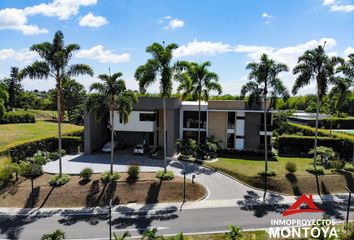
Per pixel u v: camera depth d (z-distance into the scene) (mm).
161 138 39250
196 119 39219
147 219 20188
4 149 27797
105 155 34969
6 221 19844
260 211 21531
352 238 16625
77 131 40531
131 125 36000
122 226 19156
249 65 28734
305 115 68688
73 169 28688
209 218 20328
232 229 16734
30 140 32344
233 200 23500
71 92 63438
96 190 24000
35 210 21578
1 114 58875
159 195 23781
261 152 36500
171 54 25641
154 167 30031
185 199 23516
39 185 24609
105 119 39781
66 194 23469
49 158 32125
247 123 37781
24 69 23984
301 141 37844
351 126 61594
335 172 28375
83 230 18594
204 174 29109
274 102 29328
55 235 15828
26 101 87188
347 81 29500
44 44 24141
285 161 33781
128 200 23141
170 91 25953
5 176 24359
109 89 25797
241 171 29062
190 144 34750
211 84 35000
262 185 26250
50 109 85750
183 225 19266
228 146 39000
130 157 34125
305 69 28469
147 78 25562
